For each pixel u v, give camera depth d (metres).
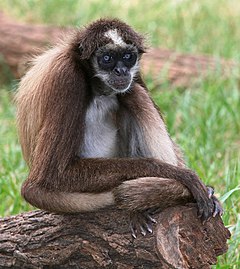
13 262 12.89
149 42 15.11
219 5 34.59
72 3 33.34
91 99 14.23
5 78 27.27
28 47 27.03
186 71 26.11
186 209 12.53
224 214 15.81
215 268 14.55
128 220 12.44
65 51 13.91
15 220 13.22
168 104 23.69
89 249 12.55
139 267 12.32
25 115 14.34
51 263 12.74
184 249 12.17
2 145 21.19
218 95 23.47
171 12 33.34
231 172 18.20
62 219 12.84
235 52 27.91
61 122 13.19
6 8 33.72
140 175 12.89
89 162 13.14
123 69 13.98
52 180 13.00
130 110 14.72
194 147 20.39
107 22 14.05
